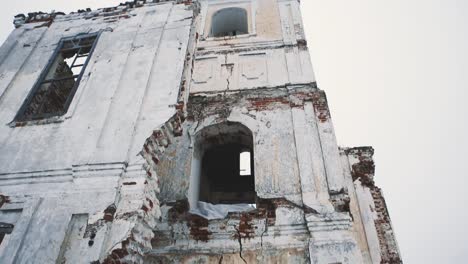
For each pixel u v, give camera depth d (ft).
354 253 18.11
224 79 31.32
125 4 26.63
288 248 19.10
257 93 28.73
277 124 26.02
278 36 35.17
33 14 27.53
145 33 23.48
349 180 28.22
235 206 22.53
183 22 24.02
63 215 14.99
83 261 13.57
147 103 19.08
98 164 16.44
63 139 18.11
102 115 18.76
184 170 24.54
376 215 26.23
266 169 23.25
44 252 13.98
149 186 16.69
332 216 19.77
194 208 23.13
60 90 24.21
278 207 20.97
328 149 23.63
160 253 19.93
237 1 41.57
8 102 20.99
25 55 24.17
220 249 19.63
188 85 23.03
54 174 16.63
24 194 16.11
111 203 15.02
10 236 14.51
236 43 34.99
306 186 21.71
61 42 24.84
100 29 24.82
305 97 27.58
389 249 24.34
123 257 13.94
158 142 18.12
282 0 39.93
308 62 31.32
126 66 21.30
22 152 17.98
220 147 34.35
